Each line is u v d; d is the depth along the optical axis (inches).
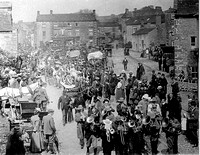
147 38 628.1
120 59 626.2
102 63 622.5
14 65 615.5
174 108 573.0
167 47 630.5
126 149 504.1
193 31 631.2
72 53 623.2
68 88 594.9
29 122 530.6
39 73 615.2
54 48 620.7
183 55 627.2
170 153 531.8
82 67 618.8
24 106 562.9
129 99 596.4
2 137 521.0
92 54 624.7
